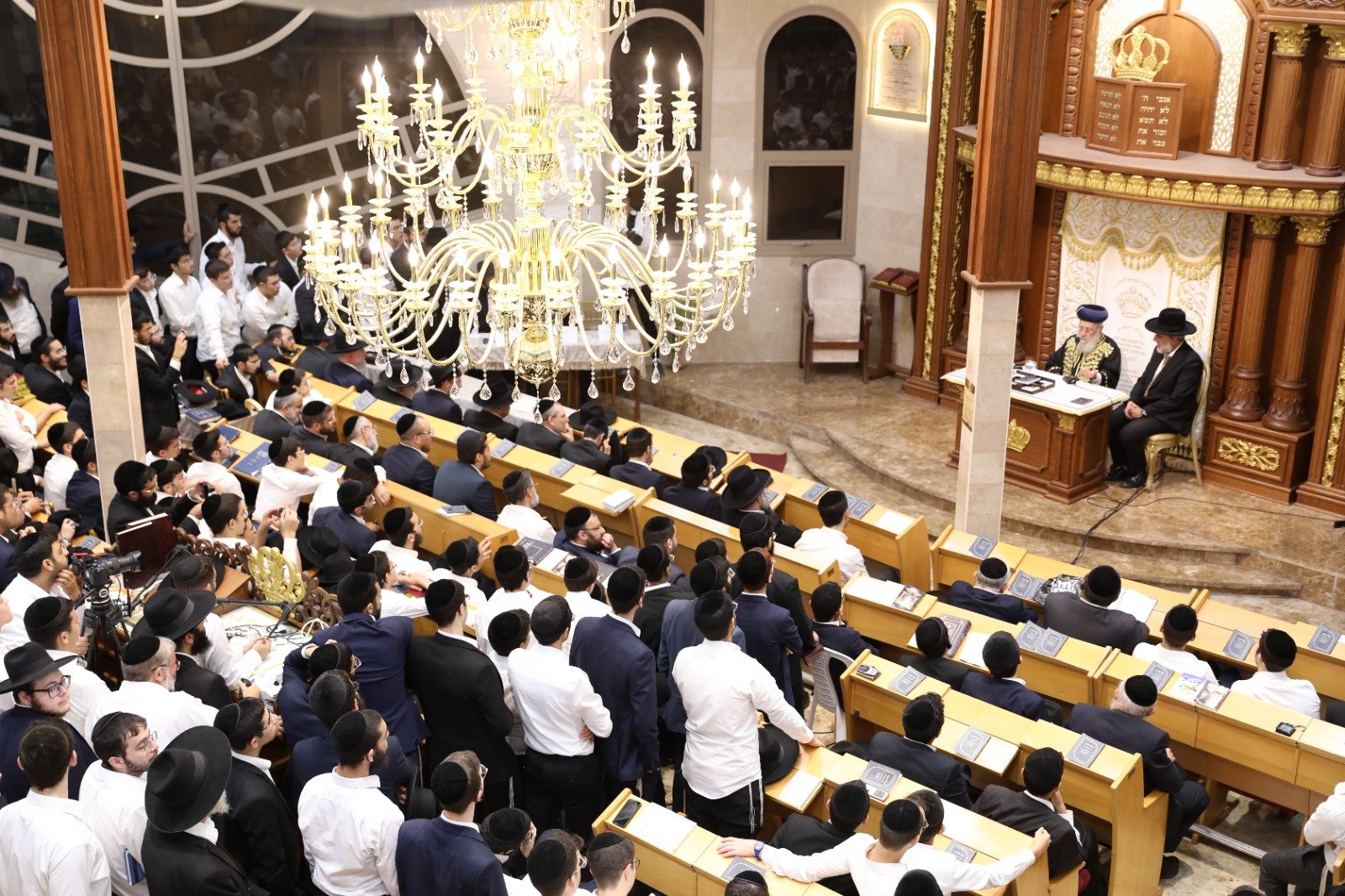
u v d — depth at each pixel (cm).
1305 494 1105
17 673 527
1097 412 1117
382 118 685
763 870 522
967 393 918
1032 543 1090
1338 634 761
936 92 1288
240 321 1252
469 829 472
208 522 736
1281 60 1033
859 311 1426
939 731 609
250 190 1405
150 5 1312
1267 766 663
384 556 677
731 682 580
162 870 453
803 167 1437
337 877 494
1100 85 1114
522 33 607
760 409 1359
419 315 676
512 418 1091
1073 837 564
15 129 1310
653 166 709
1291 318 1084
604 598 733
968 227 1320
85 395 1045
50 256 1355
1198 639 773
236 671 612
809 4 1377
